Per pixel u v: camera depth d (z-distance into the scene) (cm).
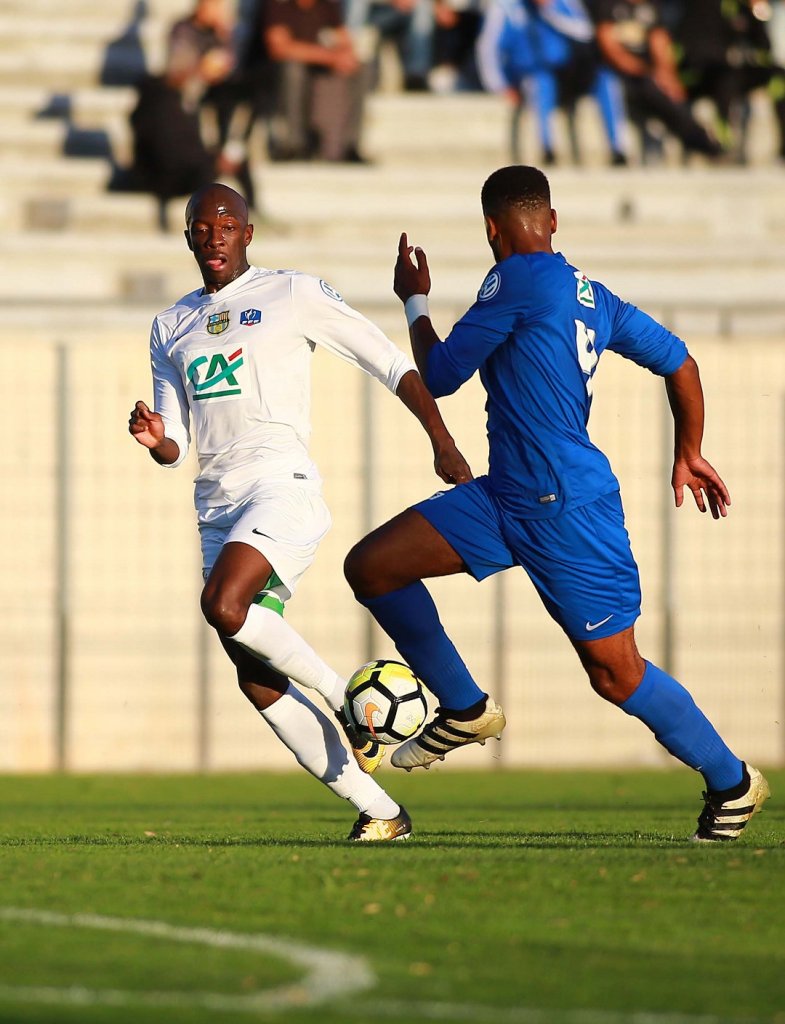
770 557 4638
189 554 4538
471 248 5156
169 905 1398
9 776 4288
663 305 4797
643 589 4625
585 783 3969
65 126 5769
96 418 4522
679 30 5578
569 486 1731
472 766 4566
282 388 1867
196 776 4297
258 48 5394
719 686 4647
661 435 4606
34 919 1337
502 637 4588
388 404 4553
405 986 1116
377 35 6069
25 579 4497
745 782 1856
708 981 1154
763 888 1484
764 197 5534
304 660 1791
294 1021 1018
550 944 1261
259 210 5319
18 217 5381
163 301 4916
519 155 5809
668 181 5512
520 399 1742
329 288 1894
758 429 4628
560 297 1736
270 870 1567
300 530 1827
